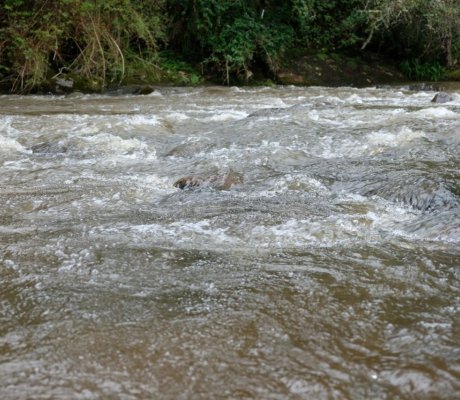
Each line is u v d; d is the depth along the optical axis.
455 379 1.86
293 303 2.40
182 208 3.91
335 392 1.80
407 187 4.21
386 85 17.42
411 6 17.33
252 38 17.00
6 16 13.26
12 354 2.01
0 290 2.55
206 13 16.38
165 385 1.83
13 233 3.36
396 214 3.84
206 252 3.03
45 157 5.86
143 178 4.90
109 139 6.41
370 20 18.41
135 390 1.80
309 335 2.14
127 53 14.87
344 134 6.54
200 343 2.08
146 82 14.93
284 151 5.85
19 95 12.67
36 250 3.04
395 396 1.78
